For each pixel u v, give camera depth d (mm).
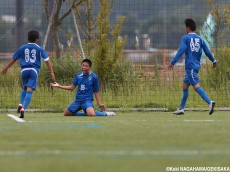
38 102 61438
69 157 26422
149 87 65375
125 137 33812
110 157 26375
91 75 52812
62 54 70500
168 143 31109
